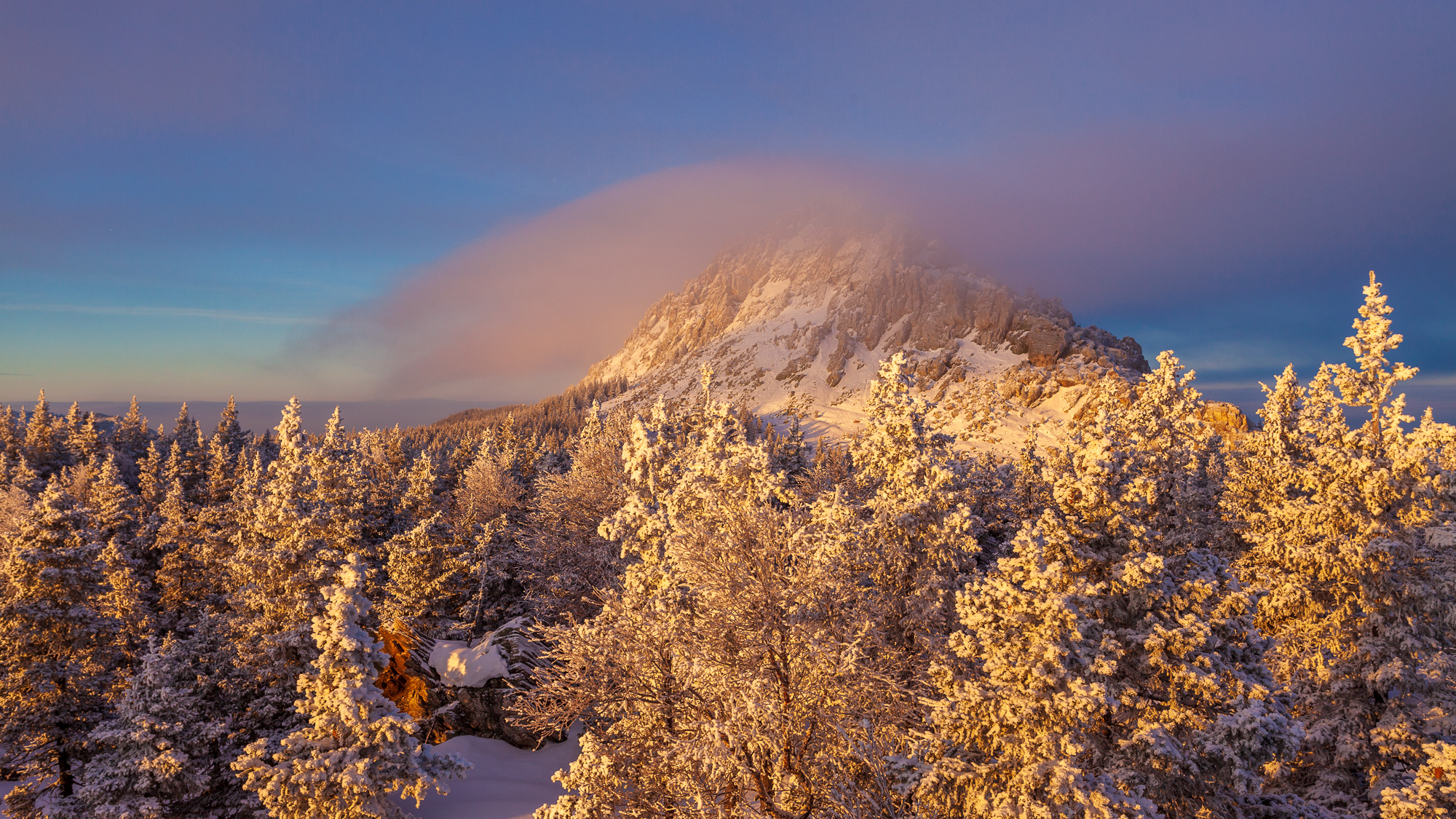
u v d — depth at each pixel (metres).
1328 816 14.45
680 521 22.05
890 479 25.41
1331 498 21.52
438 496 61.59
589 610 40.50
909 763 13.77
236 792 24.00
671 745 16.27
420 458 55.16
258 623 29.50
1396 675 19.12
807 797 15.59
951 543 20.83
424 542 39.16
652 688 17.86
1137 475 15.14
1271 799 14.91
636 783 17.23
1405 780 18.33
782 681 15.84
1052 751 12.13
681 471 34.75
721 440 31.64
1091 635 13.30
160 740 20.56
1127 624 14.48
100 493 53.19
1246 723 12.27
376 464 72.94
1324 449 21.98
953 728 13.34
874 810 15.04
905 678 18.77
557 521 45.50
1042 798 11.98
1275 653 22.19
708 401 50.75
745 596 16.50
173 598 48.09
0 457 75.69
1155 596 13.75
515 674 31.25
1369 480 20.56
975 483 29.64
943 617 19.97
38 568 26.45
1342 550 20.42
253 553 30.20
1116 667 12.81
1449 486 19.72
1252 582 23.03
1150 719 13.48
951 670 14.01
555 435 154.12
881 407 29.34
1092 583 14.08
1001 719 12.61
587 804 16.52
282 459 40.38
